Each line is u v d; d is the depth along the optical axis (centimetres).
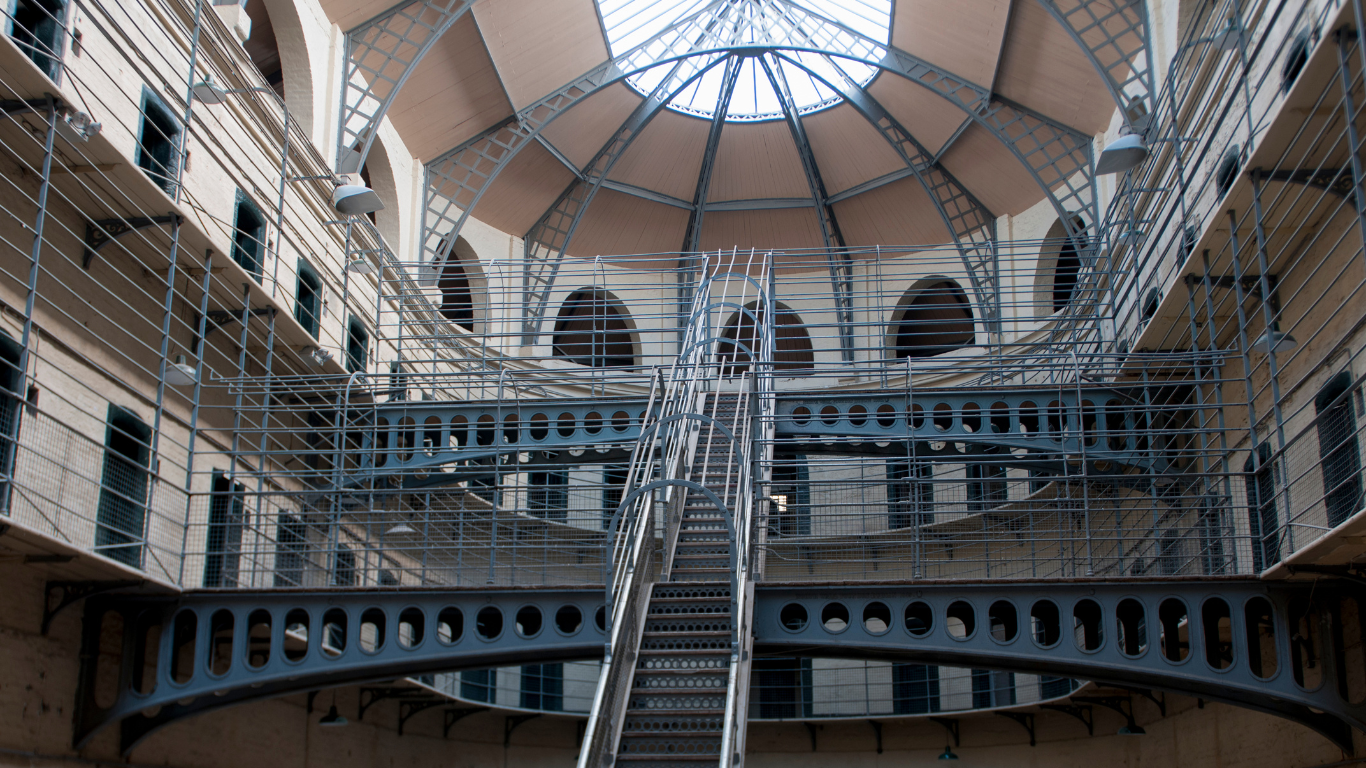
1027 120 1922
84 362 1012
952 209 2191
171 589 1004
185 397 1190
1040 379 1961
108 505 1037
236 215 1276
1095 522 1747
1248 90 1046
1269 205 998
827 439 1363
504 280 2178
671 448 1048
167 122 1146
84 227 1029
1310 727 991
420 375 1383
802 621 998
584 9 1888
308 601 1034
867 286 2333
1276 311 1157
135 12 1098
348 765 1541
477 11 1736
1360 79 815
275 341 1310
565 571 2017
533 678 2045
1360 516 737
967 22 1808
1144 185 1477
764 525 1100
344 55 1630
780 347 2397
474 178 2081
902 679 2041
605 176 2148
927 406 1372
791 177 2298
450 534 1825
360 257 1585
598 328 2441
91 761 991
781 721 1991
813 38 2078
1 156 924
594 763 702
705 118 2203
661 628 881
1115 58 1670
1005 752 1906
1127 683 1011
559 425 1430
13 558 876
